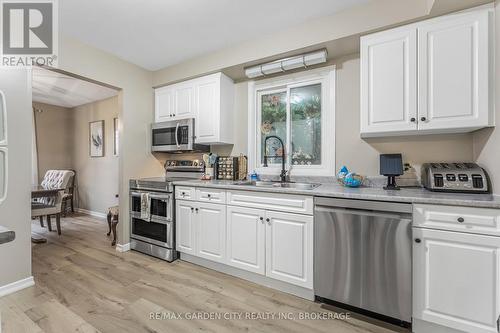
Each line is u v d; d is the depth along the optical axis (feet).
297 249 6.18
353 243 5.41
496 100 5.02
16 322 5.25
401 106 5.83
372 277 5.24
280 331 5.08
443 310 4.67
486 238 4.35
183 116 9.89
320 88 8.32
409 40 5.74
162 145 10.17
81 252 9.40
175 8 6.44
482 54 5.08
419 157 6.69
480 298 4.39
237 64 8.34
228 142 9.50
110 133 14.96
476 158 5.91
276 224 6.50
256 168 9.46
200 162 10.28
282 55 7.62
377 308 5.21
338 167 7.77
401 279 4.99
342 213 5.52
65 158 17.08
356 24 6.28
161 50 8.83
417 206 4.86
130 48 8.67
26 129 6.85
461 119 5.26
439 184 5.57
